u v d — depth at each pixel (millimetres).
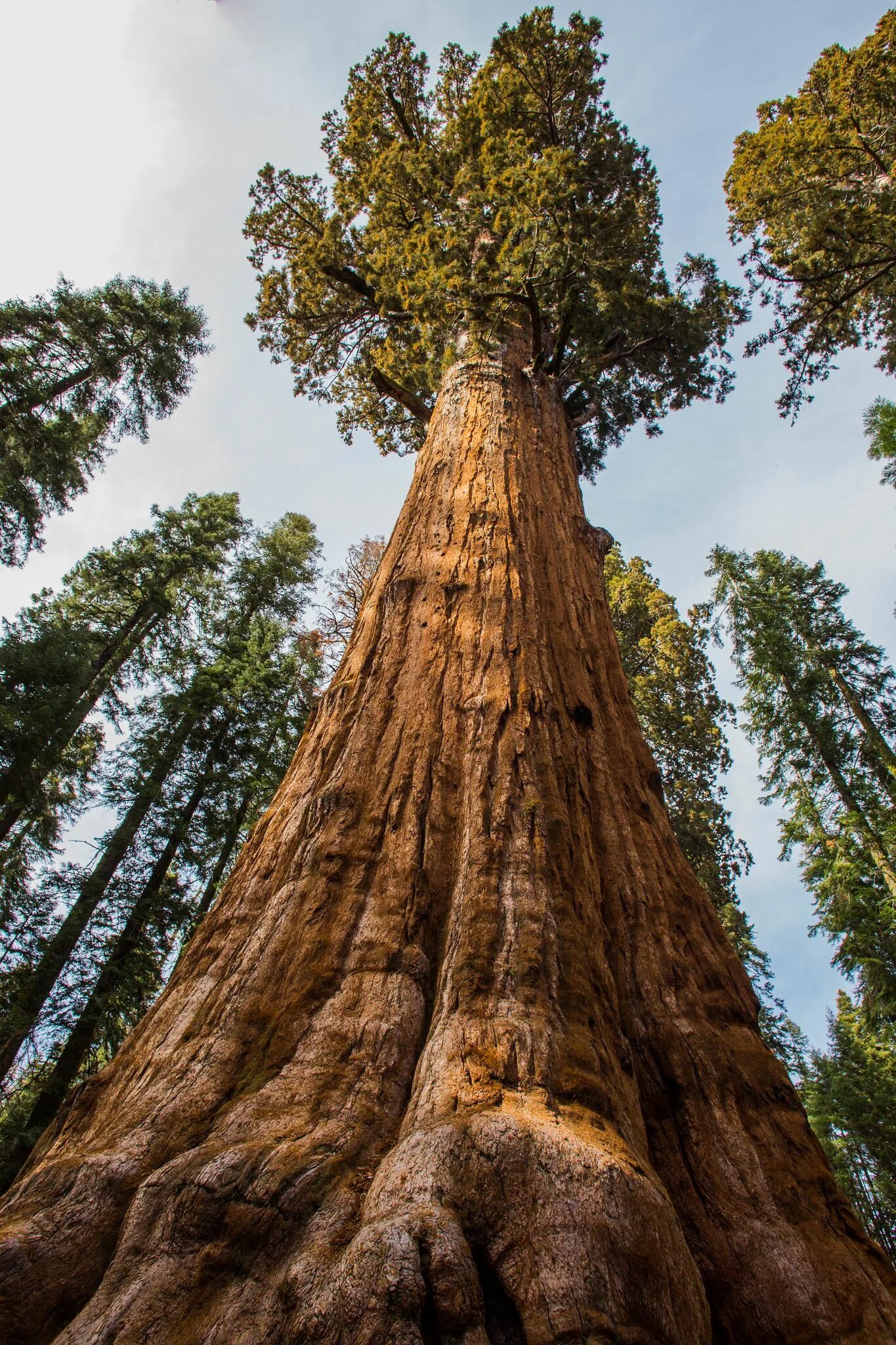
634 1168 2195
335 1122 2471
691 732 20172
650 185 12039
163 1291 1981
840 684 20797
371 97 15297
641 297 10117
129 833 15406
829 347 16016
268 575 24406
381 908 3371
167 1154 2451
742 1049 3213
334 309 14062
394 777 4078
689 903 4004
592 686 5387
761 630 21422
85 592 22438
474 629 5047
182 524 23156
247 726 18516
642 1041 3211
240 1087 2699
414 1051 2828
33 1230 2180
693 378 13930
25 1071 13633
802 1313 2305
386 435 17172
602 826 4215
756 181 15594
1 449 16875
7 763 14852
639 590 24062
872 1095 20297
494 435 7609
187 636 22719
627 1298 1865
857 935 16703
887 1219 20141
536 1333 1753
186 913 15211
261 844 3984
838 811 19172
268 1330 1812
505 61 12414
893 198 13750
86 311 18531
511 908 3242
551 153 9578
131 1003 13992
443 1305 1768
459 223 9586
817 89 15266
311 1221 2105
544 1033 2680
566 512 7188
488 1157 2125
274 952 3217
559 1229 1956
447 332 10008
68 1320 2039
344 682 4914
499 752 4121
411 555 5965
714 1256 2537
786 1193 2666
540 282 9398
